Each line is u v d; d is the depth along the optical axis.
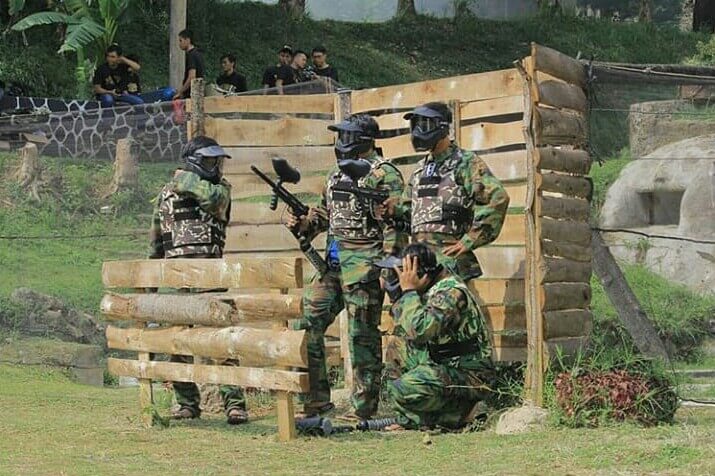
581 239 13.91
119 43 43.66
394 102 16.17
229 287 12.78
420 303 12.65
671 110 22.28
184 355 13.48
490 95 15.02
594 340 14.77
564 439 11.56
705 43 56.59
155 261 13.56
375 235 13.77
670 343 20.27
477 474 10.19
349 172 13.60
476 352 13.06
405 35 53.56
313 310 13.87
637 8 79.44
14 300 21.03
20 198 25.73
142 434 13.09
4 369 18.75
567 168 13.73
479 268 13.73
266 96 17.11
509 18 59.12
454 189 13.33
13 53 38.41
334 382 16.95
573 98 14.04
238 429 13.45
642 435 11.34
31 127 26.14
